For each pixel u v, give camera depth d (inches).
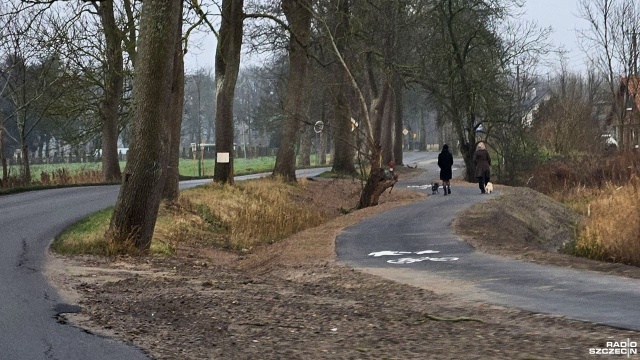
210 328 379.2
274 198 1315.2
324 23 1326.3
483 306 419.5
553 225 1234.6
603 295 447.5
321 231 917.8
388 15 1748.3
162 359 315.6
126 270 625.3
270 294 494.3
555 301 428.8
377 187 1311.5
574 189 1712.6
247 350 332.5
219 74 1401.3
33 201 1200.2
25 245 736.3
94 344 342.3
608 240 721.0
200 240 920.3
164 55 732.7
